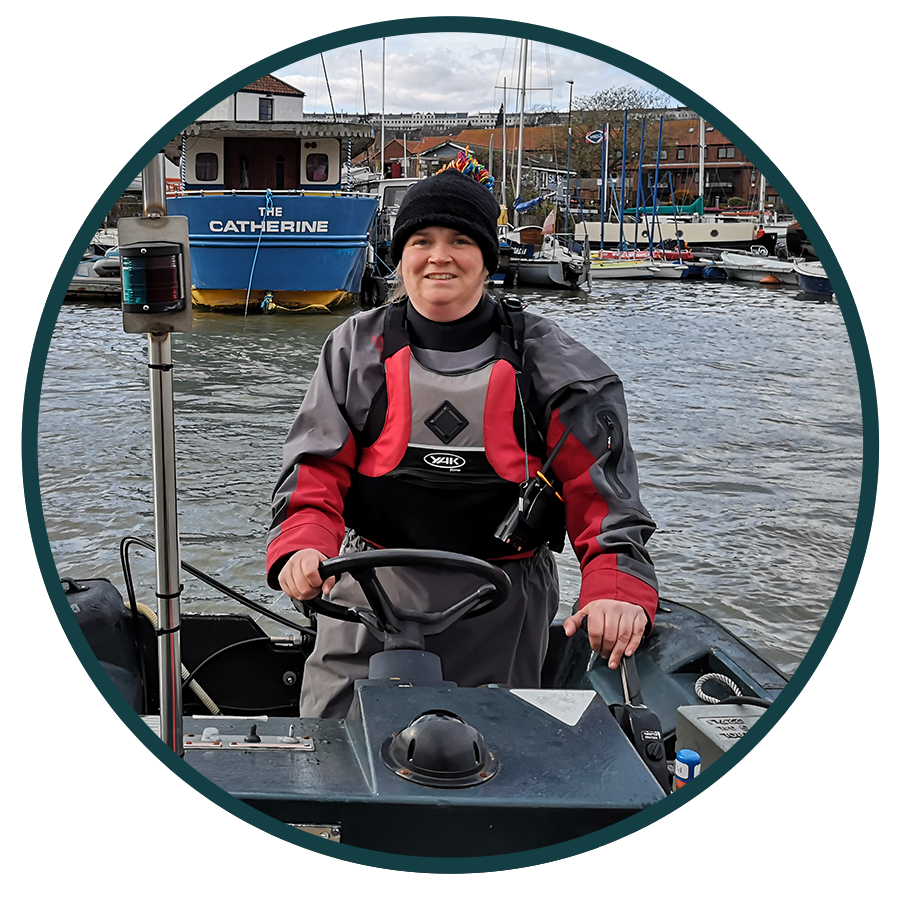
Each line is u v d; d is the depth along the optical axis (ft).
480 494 6.78
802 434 24.22
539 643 7.18
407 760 4.91
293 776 4.91
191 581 12.77
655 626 8.38
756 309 55.26
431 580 6.80
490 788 4.79
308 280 42.55
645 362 36.29
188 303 4.69
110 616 8.35
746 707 6.71
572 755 5.06
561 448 6.77
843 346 41.29
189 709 8.76
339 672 6.89
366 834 4.73
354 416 6.85
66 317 43.34
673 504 18.08
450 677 6.89
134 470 18.45
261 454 19.94
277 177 46.91
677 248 78.74
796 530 16.65
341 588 6.89
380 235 54.54
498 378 6.79
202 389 28.07
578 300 59.06
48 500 16.49
